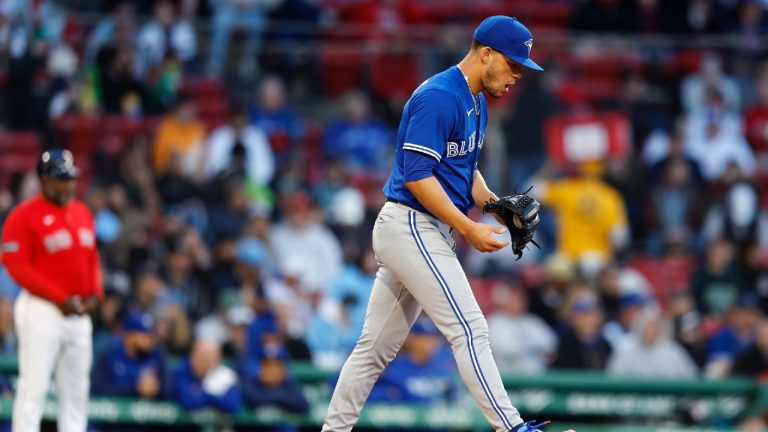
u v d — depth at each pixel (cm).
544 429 4188
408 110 2245
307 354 4334
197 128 5491
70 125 5538
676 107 6103
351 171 5625
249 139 5481
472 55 2267
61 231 3103
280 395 3859
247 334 4134
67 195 3130
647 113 6050
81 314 3103
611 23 6372
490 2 6800
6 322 4047
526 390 4188
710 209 5678
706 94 6112
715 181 5762
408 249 2242
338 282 4844
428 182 2178
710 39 6259
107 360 3788
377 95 5916
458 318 2225
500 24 2242
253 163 5456
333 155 5756
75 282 3117
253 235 4925
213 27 5841
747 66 6206
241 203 5169
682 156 5806
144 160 5316
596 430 4081
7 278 4397
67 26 5675
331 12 6612
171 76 5728
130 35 5716
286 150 5706
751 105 6175
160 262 4756
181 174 5291
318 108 5944
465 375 2223
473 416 3984
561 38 6081
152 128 5591
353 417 2373
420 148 2181
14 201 4959
